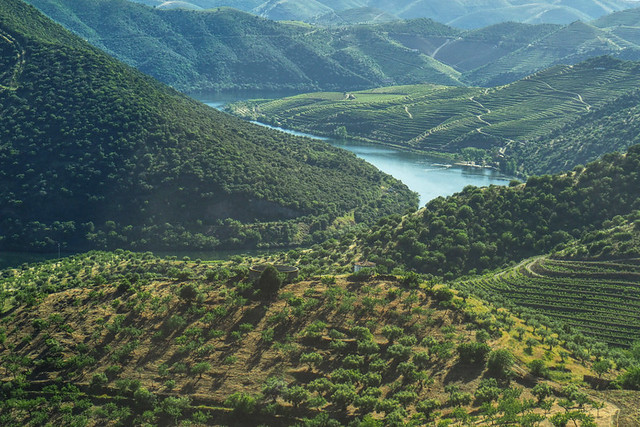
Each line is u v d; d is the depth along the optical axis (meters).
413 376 139.88
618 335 194.50
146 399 139.38
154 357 150.12
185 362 148.12
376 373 142.12
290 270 179.38
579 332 180.12
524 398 134.38
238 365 146.38
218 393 140.38
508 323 167.12
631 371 142.75
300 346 150.75
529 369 144.88
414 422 123.25
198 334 154.50
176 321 156.12
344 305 160.25
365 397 133.50
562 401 127.81
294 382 142.25
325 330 155.12
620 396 134.50
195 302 164.75
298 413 134.38
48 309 167.00
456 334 154.75
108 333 156.62
